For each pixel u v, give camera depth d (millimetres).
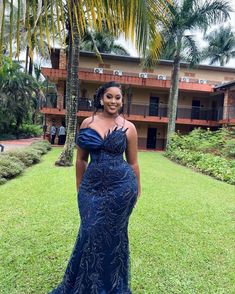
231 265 3371
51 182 7512
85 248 2172
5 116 25203
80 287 2203
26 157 10250
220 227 4672
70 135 10438
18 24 1990
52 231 4133
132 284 2881
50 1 2078
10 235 3936
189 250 3727
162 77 23859
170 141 17672
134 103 24219
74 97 10227
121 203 2131
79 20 2254
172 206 5793
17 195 6117
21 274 2963
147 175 9508
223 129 16375
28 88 26547
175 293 2768
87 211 2150
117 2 2229
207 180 9320
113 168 2127
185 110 23594
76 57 9953
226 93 21672
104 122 2209
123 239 2268
